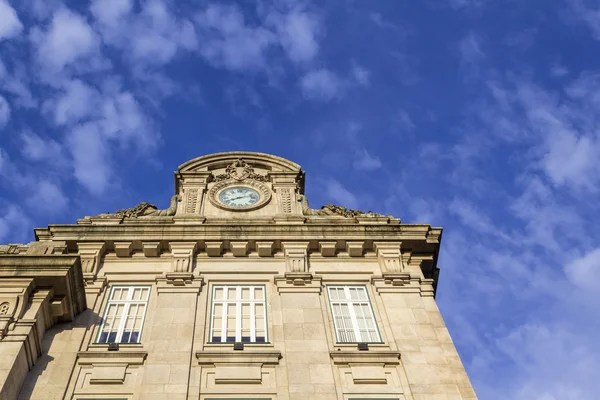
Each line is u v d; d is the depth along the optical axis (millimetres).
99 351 18062
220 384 17328
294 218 23812
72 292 18766
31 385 16891
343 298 20719
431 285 21172
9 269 18312
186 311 19547
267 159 27234
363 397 17125
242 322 19531
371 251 22578
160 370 17422
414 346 18703
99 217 23641
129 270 21328
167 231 22297
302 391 17000
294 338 18703
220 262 21734
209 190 25531
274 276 20984
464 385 17516
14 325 17156
